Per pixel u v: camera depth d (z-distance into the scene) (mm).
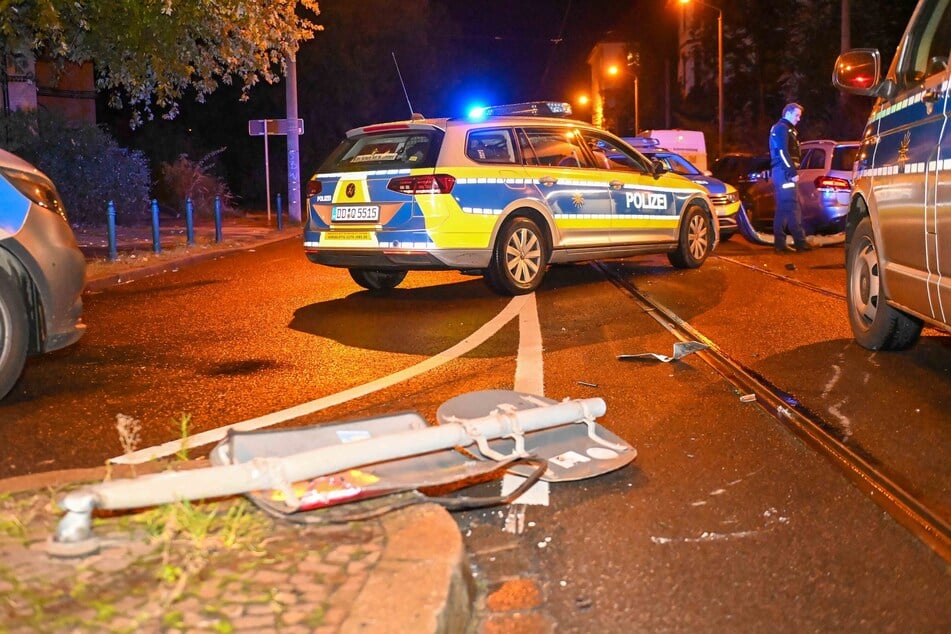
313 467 3693
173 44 15141
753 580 3615
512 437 4484
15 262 6035
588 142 11773
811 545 3910
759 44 47031
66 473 4121
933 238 5863
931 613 3365
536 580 3629
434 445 4098
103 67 15922
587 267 13836
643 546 3914
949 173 5586
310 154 40844
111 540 3396
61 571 3152
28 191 6168
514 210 10633
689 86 62281
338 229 10398
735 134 48469
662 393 6285
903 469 4781
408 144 10297
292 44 16938
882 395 6148
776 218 15391
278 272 14289
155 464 4234
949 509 4273
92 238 19734
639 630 3266
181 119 38062
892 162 6656
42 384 6656
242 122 39938
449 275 13234
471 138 10305
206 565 3229
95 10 14094
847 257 7781
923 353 7398
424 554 3320
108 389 6508
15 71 19516
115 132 34500
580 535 4020
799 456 4984
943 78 5875
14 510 3674
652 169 12516
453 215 9977
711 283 11711
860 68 6777
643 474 4742
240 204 39906
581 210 11281
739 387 6383
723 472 4762
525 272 10766
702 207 13289
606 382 6609
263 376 6879
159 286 12656
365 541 3443
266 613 2918
